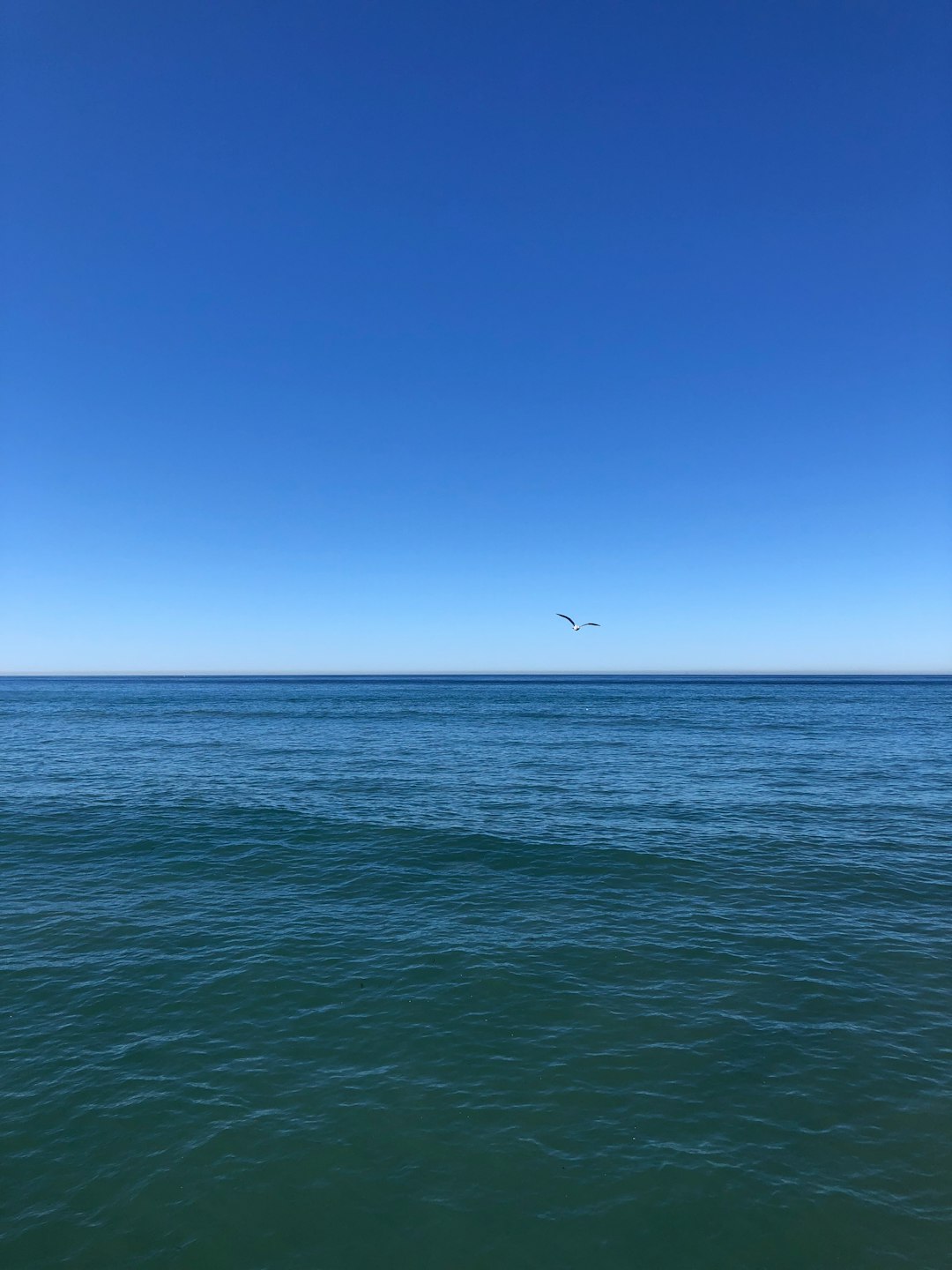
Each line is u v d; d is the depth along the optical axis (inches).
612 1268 354.6
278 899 861.8
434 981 645.9
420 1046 542.3
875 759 1974.7
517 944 728.3
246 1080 500.4
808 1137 442.9
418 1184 407.2
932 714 3828.7
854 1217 383.2
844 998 614.5
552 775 1701.5
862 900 855.1
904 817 1272.1
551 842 1098.1
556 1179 410.9
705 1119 459.5
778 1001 608.7
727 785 1573.6
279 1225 380.2
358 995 620.1
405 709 4431.6
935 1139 440.5
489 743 2367.1
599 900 856.3
